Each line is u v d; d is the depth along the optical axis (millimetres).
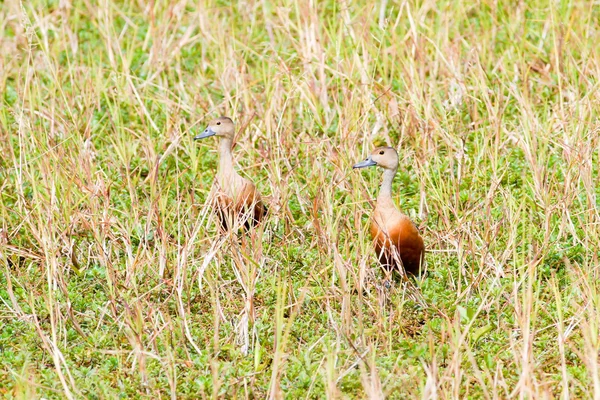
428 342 11445
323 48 17422
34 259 13273
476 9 19906
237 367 11070
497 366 10430
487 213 13305
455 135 15719
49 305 11422
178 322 11586
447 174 15227
